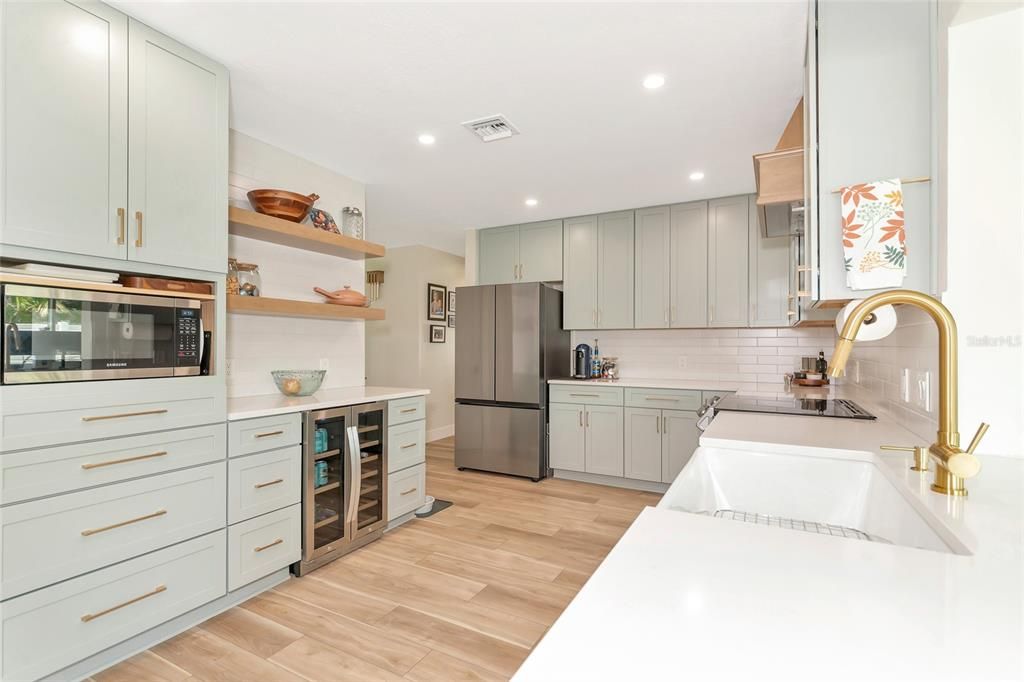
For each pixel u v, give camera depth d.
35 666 1.61
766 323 3.97
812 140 1.58
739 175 3.58
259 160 2.96
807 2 1.75
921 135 1.45
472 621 2.17
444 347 6.67
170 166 2.01
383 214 4.66
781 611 0.61
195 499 2.07
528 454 4.52
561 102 2.51
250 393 2.89
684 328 4.29
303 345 3.21
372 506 3.06
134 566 1.87
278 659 1.90
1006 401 1.31
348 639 2.03
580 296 4.71
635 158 3.24
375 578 2.56
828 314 2.70
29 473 1.61
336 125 2.77
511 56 2.12
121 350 1.85
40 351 1.64
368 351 6.56
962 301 1.34
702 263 4.20
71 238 1.71
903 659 0.51
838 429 1.92
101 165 1.79
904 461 1.38
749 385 4.34
